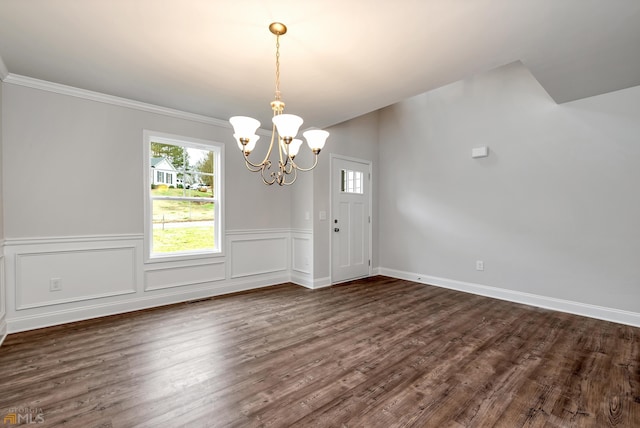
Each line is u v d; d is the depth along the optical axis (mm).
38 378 1943
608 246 3014
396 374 2004
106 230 3129
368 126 5043
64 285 2906
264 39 2041
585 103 3133
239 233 4121
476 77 3994
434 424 1536
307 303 3572
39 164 2787
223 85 2799
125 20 1849
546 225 3406
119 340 2523
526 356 2250
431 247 4504
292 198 4641
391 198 5047
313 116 3674
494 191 3824
